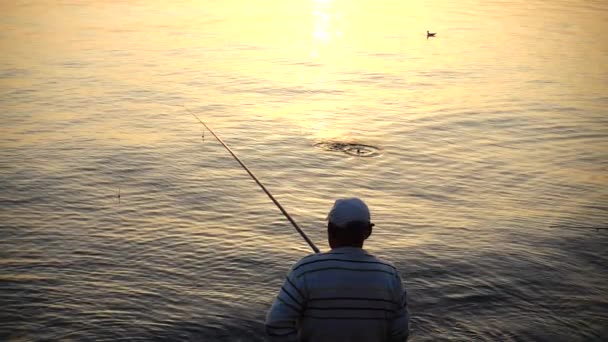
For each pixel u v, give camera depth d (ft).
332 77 57.00
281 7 101.19
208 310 21.39
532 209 30.55
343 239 10.89
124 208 29.37
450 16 94.17
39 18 82.84
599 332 20.85
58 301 21.74
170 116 44.06
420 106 48.24
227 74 56.75
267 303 21.90
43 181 32.30
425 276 23.90
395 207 30.50
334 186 32.94
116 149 37.22
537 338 20.43
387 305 10.63
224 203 30.30
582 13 96.22
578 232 27.96
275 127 42.34
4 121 41.83
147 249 25.62
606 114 47.11
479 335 20.48
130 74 55.42
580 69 61.57
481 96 51.34
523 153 38.55
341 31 81.51
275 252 25.68
